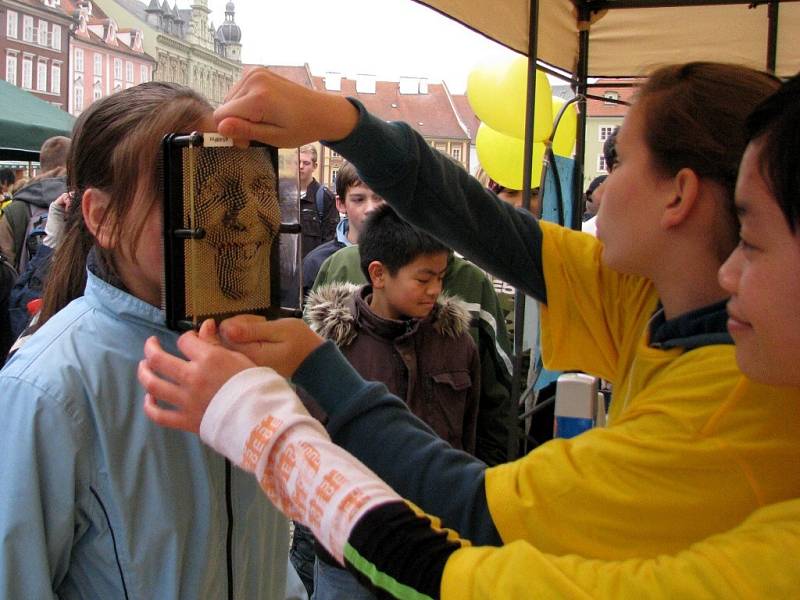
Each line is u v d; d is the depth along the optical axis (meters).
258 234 0.90
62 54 34.81
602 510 0.75
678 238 0.88
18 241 4.24
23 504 0.94
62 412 0.96
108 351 1.01
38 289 3.19
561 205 3.01
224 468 1.11
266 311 0.94
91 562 1.01
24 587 0.94
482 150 4.00
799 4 3.12
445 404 2.04
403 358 2.01
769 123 0.62
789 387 0.66
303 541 2.22
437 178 1.11
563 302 1.16
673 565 0.63
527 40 2.74
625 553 0.75
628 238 0.91
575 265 1.15
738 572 0.60
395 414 0.97
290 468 0.73
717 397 0.74
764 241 0.62
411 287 1.96
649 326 0.94
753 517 0.65
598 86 3.27
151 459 1.02
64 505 0.96
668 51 3.33
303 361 0.95
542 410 3.01
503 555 0.68
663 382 0.79
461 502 0.87
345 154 1.01
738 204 0.65
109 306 1.03
